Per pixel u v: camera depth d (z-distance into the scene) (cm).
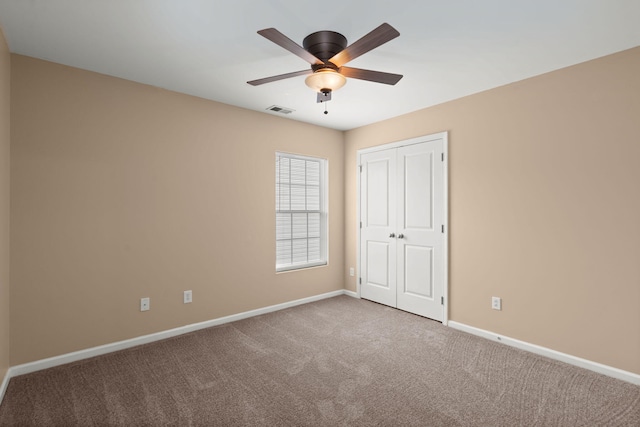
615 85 247
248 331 335
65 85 266
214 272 352
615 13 198
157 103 313
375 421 195
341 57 206
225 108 360
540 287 286
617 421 196
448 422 194
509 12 197
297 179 440
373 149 436
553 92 279
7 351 235
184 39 228
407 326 350
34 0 184
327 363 267
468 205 338
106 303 285
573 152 268
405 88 318
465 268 340
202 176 342
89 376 244
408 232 395
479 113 329
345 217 477
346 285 477
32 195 251
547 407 209
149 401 213
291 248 433
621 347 244
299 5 191
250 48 242
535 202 289
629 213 241
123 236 294
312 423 193
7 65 231
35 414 200
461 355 283
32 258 251
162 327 316
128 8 193
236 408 207
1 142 213
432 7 193
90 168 277
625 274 243
